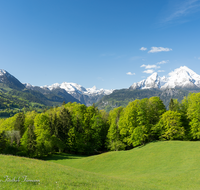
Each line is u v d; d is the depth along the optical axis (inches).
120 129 2706.7
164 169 1494.8
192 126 2297.0
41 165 1101.1
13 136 2593.5
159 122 2412.6
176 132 2258.9
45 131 2677.2
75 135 2817.4
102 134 3230.8
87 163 2110.0
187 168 1390.3
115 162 1979.6
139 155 1980.8
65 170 1099.9
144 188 994.7
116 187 901.8
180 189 1029.2
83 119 3095.5
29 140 2442.2
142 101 2536.9
